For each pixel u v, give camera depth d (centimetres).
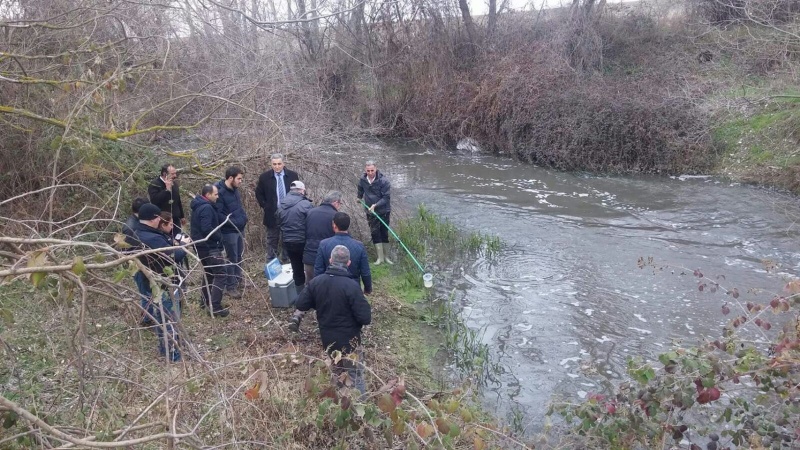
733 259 934
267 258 833
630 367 396
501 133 1834
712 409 527
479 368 616
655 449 410
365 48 2066
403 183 1494
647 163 1516
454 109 1973
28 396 351
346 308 520
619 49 2014
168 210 721
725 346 394
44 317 446
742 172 1388
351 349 527
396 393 332
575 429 421
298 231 705
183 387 348
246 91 962
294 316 640
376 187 898
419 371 636
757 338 674
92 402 338
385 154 1527
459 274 906
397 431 329
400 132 2142
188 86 960
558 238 1065
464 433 365
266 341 634
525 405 579
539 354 674
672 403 384
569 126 1599
